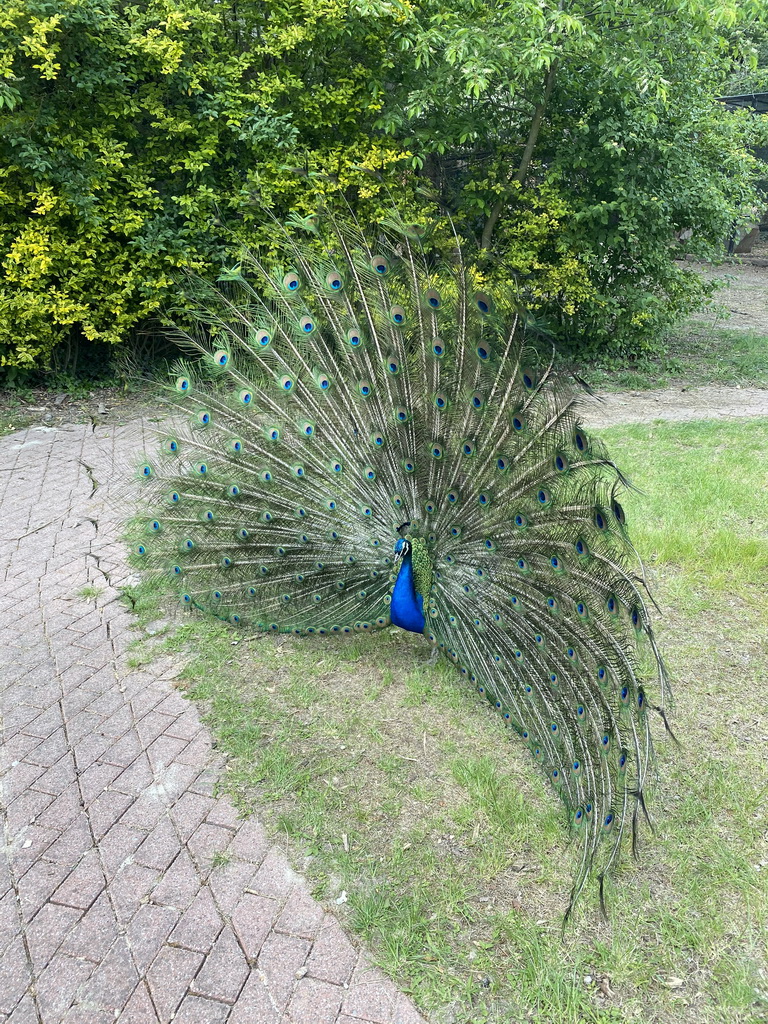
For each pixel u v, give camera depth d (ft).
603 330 38.19
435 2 30.63
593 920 10.36
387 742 13.91
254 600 16.96
